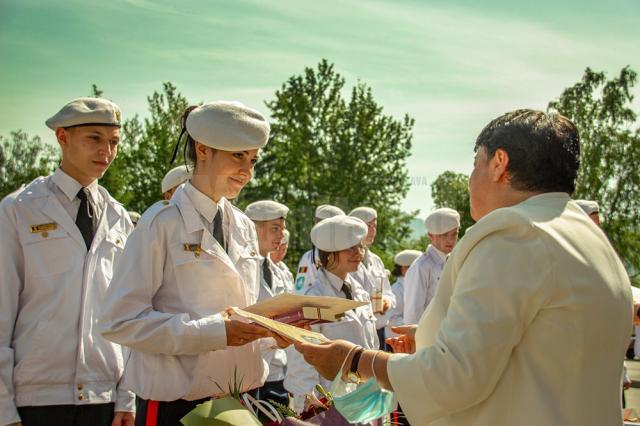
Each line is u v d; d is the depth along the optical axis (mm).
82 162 4426
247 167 3844
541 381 2588
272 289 7973
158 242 3730
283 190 28406
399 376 2744
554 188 2852
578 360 2598
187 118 3869
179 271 3762
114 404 4523
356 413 2984
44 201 4391
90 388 4344
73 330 4336
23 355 4234
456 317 2635
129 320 3619
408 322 8641
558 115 2938
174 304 3795
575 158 2881
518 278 2574
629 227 37781
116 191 25156
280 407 3631
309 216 16547
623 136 39219
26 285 4312
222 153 3783
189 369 3768
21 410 4227
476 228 2727
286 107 31047
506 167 2854
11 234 4277
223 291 3834
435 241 8656
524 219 2643
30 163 21156
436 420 2783
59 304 4309
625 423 4266
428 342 2910
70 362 4320
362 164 30156
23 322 4297
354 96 31281
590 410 2617
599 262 2709
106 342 4465
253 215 7926
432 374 2625
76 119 4363
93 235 4508
